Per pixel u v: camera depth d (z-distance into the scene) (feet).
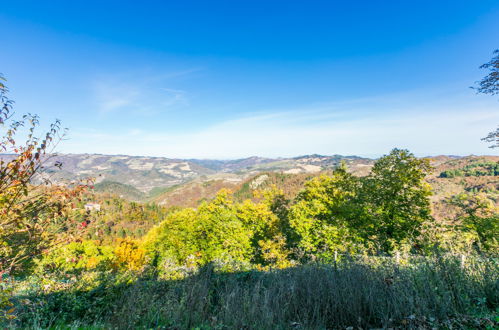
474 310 13.39
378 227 49.93
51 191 12.09
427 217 45.39
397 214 48.21
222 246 83.15
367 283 14.97
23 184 10.73
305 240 67.92
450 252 18.29
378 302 13.87
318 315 13.34
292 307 14.70
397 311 12.58
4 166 10.71
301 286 15.69
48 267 14.78
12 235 11.80
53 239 12.51
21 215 11.32
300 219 72.64
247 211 94.94
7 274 11.63
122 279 22.27
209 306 16.78
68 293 20.04
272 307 14.38
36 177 11.64
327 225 65.21
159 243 112.98
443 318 12.41
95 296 20.74
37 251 12.18
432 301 13.11
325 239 61.57
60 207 12.17
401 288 13.98
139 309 15.62
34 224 11.76
